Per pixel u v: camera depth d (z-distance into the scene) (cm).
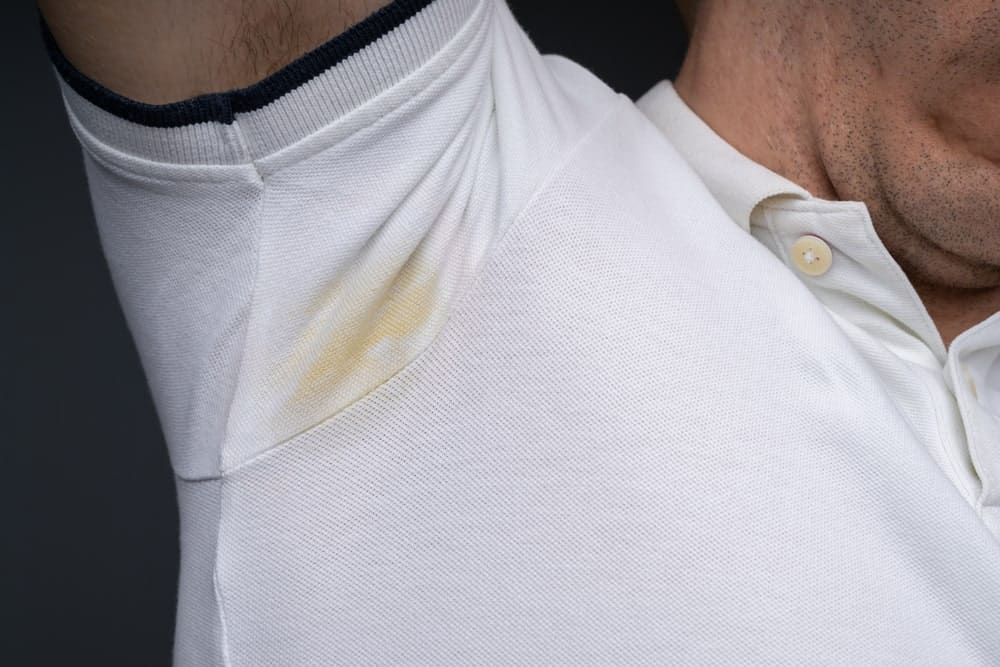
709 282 71
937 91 75
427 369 67
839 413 71
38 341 191
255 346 66
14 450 188
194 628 73
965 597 72
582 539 68
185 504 74
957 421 80
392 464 68
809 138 81
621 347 68
